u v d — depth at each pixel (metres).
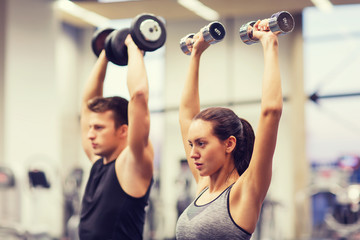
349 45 11.02
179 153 11.86
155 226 9.89
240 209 1.78
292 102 11.30
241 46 11.46
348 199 7.36
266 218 8.30
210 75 11.76
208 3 9.62
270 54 1.84
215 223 1.79
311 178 11.06
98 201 2.40
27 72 9.05
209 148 1.86
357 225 7.39
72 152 12.70
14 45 8.87
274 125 1.75
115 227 2.35
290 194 11.09
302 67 11.24
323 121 11.15
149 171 2.37
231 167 1.91
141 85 2.27
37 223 9.07
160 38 2.37
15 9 8.92
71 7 10.20
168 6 9.68
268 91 1.77
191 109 2.25
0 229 7.14
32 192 8.01
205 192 1.96
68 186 9.19
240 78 11.55
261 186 1.76
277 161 11.28
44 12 9.38
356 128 10.91
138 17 2.34
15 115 8.80
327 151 11.07
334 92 11.09
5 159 8.58
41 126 9.17
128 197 2.36
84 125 2.77
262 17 10.62
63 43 12.45
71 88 12.73
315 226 8.95
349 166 8.59
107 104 2.49
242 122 1.97
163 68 11.98
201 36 2.22
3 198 8.20
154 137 12.09
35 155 9.04
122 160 2.38
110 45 2.49
